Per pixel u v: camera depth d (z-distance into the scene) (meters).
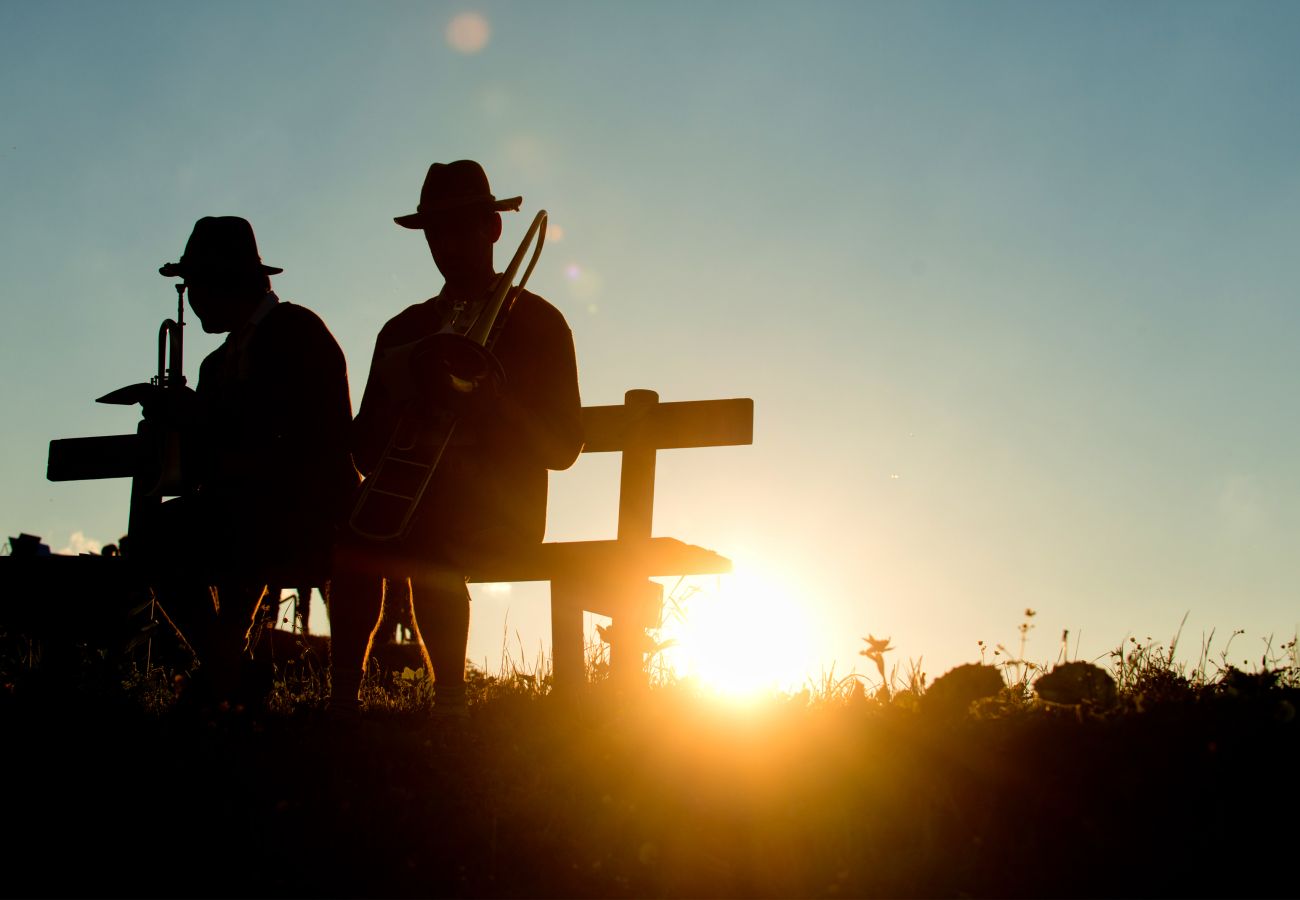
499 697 6.29
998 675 5.03
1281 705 4.52
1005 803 4.25
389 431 5.54
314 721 5.50
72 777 4.71
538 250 5.64
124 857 4.15
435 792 4.55
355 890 3.96
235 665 5.88
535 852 4.17
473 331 5.35
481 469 5.41
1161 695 5.08
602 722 5.39
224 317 6.09
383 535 5.23
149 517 6.00
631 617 6.45
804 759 4.62
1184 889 3.79
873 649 5.44
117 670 6.67
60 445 8.12
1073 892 3.84
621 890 4.00
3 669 6.72
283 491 5.80
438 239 5.64
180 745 5.05
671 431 6.71
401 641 7.62
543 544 6.30
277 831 4.25
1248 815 4.03
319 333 6.00
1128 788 4.16
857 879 3.97
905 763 4.49
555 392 5.59
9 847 4.21
